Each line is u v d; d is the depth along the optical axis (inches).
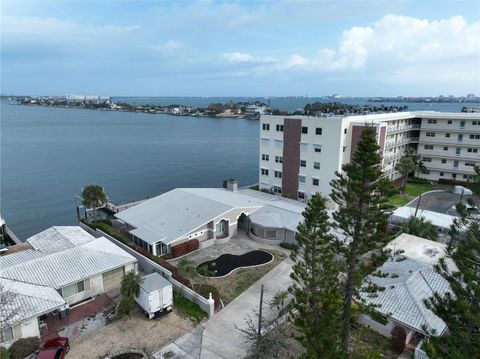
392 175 2623.0
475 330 641.6
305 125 1995.6
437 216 1724.9
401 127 2573.8
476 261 630.5
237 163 4104.3
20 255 1200.8
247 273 1282.0
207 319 1012.5
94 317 1024.2
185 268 1296.8
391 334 927.7
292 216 1617.9
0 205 2470.5
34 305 914.7
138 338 927.0
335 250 823.7
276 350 831.1
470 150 2549.2
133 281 1034.1
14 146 4874.5
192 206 1640.0
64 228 1405.0
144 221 1571.1
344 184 822.5
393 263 1167.0
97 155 4389.8
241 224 1738.4
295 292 807.7
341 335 792.9
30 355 862.5
